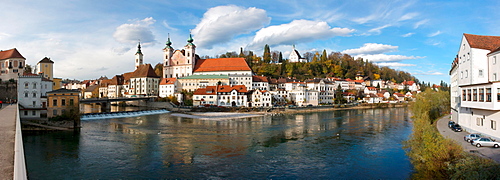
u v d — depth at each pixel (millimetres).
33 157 43719
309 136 62688
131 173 36812
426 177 32750
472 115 48438
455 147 32031
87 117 94625
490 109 39375
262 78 175625
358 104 165625
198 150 48938
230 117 105562
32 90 86250
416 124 47812
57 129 69125
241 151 48500
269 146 52406
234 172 37562
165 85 162125
